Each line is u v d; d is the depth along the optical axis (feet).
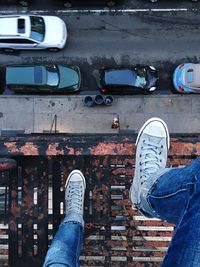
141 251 15.46
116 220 15.31
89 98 41.47
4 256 15.98
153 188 10.28
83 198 15.33
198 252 6.56
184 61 41.91
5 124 42.14
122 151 12.17
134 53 42.01
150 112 41.96
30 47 40.73
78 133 41.93
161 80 41.91
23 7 42.19
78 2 41.68
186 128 41.75
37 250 15.25
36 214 15.10
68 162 15.43
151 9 41.93
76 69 40.86
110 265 15.46
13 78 40.19
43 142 12.01
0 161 11.97
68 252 12.76
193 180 8.08
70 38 42.06
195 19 41.88
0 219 17.48
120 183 15.10
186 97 41.75
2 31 39.50
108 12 41.96
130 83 40.37
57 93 41.96
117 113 42.04
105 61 42.04
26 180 14.94
